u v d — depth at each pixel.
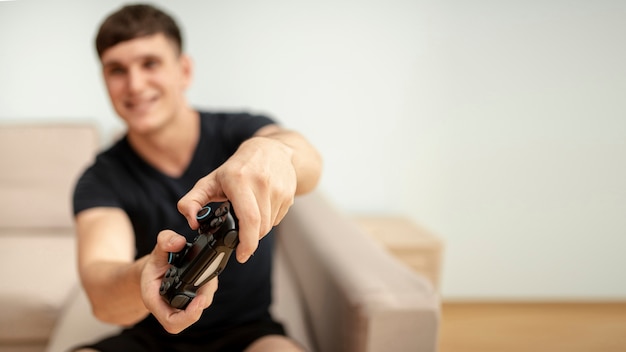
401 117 2.07
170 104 0.92
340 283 0.91
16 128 1.88
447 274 1.96
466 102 1.95
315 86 2.06
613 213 1.65
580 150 1.70
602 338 1.39
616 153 1.67
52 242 1.70
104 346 0.86
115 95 0.91
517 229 1.85
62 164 1.87
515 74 1.83
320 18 1.99
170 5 1.96
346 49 2.02
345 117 2.09
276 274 1.44
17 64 1.99
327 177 2.14
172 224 0.93
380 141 2.10
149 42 0.89
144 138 0.92
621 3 1.59
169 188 0.93
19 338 1.31
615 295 1.61
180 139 0.94
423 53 1.99
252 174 0.42
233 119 1.00
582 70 1.69
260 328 0.94
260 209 0.42
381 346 0.84
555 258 1.72
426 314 0.83
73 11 1.96
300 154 0.58
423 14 1.95
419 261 1.72
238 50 2.02
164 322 0.42
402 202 2.13
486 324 1.59
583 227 1.69
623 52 1.60
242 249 0.39
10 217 1.82
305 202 1.51
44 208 1.83
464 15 1.88
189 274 0.40
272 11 1.99
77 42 2.00
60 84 2.03
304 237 1.25
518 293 1.75
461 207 2.01
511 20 1.78
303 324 1.17
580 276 1.67
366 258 1.01
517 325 1.55
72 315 1.21
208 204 0.45
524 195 1.81
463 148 2.00
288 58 2.03
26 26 1.96
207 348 0.90
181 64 0.99
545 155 1.80
